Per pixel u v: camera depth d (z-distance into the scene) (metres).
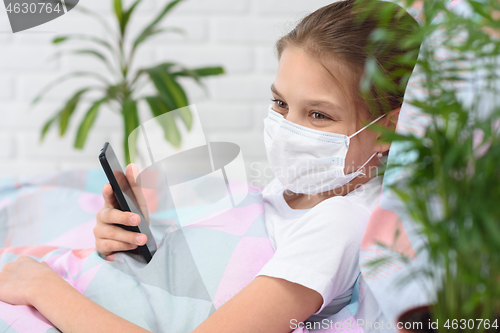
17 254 0.94
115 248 0.80
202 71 1.59
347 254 0.65
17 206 1.15
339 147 0.73
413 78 0.64
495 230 0.35
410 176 0.42
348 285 0.68
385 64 0.66
